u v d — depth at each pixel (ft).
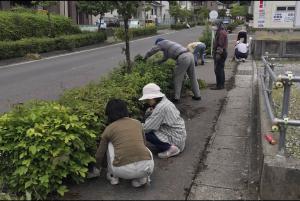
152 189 14.25
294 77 13.62
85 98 18.17
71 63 52.42
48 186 13.92
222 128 21.15
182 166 16.11
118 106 14.87
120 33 26.48
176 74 25.99
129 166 13.87
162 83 23.68
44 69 46.85
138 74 23.27
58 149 13.99
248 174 15.37
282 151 14.16
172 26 156.56
